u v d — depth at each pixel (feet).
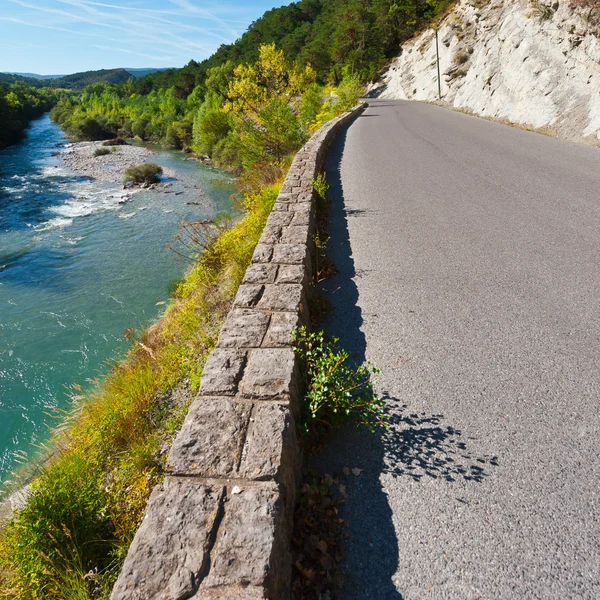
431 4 181.88
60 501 8.46
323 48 232.12
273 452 6.68
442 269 16.02
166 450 10.19
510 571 6.28
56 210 79.00
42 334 35.76
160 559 5.24
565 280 14.33
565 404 9.23
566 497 7.29
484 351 11.16
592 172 27.63
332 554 6.77
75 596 7.27
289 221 17.46
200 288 22.35
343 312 13.82
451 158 35.68
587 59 45.83
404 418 9.27
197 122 154.30
